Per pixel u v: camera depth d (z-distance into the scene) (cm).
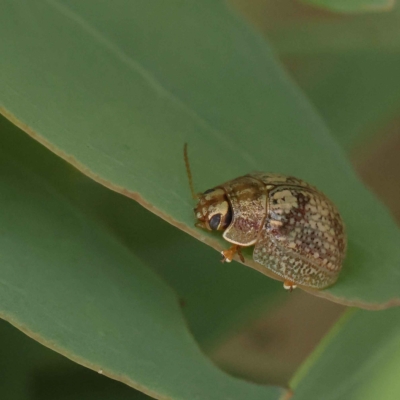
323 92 16
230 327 15
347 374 14
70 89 13
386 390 13
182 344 13
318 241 14
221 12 14
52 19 13
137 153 13
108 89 13
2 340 15
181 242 15
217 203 14
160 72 14
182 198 13
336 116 16
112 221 15
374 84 16
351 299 14
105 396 15
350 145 16
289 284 14
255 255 14
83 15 14
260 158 14
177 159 14
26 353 15
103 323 13
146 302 14
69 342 13
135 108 14
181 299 14
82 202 14
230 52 14
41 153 14
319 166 14
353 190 14
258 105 14
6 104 13
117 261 14
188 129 14
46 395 15
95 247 14
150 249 15
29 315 13
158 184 13
